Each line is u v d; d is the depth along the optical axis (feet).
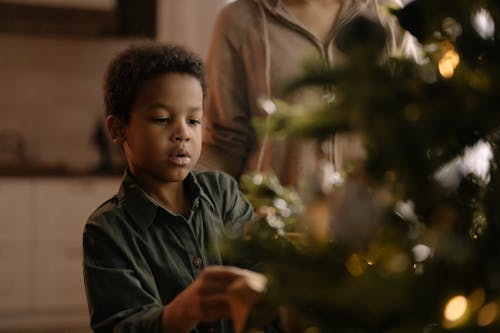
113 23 13.99
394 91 1.75
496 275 1.76
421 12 2.06
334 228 1.85
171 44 3.62
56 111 15.10
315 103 1.92
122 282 3.20
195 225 3.51
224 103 5.54
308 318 1.86
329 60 5.23
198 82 3.49
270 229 2.31
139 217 3.39
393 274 1.76
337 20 5.27
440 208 1.93
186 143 3.42
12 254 13.35
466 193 2.02
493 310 1.69
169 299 3.36
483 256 1.81
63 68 15.11
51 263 13.50
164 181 3.51
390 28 4.31
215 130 5.59
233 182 3.84
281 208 2.41
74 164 15.03
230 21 5.52
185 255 3.42
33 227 13.41
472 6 1.88
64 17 13.78
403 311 1.70
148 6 14.08
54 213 13.46
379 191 1.93
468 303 1.73
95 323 3.21
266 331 3.09
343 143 2.40
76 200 13.55
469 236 1.98
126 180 3.49
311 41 5.27
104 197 13.65
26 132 14.98
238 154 5.52
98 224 3.34
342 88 1.77
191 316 2.62
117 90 3.53
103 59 15.26
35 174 13.88
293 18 5.31
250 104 5.47
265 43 5.34
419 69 1.94
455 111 1.76
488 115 1.77
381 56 1.84
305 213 1.96
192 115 3.45
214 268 2.46
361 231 1.78
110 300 3.18
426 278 1.76
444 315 1.68
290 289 1.77
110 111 3.64
